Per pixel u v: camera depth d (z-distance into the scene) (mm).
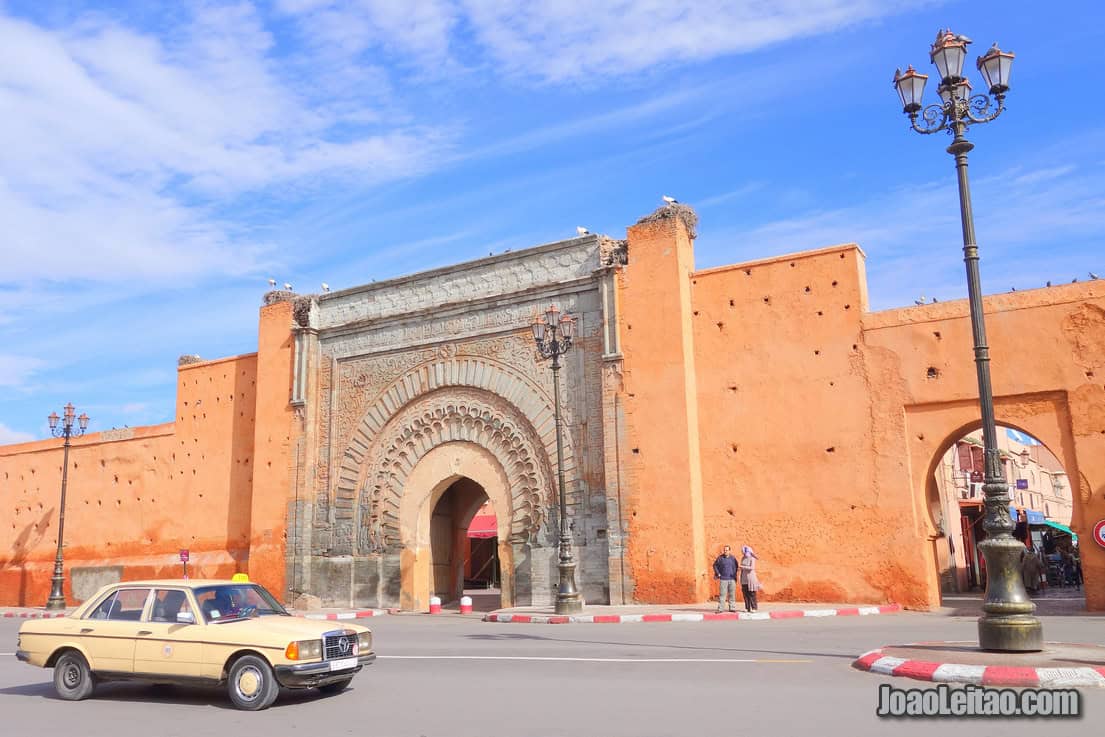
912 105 10719
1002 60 10234
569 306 22297
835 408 19172
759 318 20297
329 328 26375
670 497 19906
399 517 24156
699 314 21031
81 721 7898
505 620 18234
